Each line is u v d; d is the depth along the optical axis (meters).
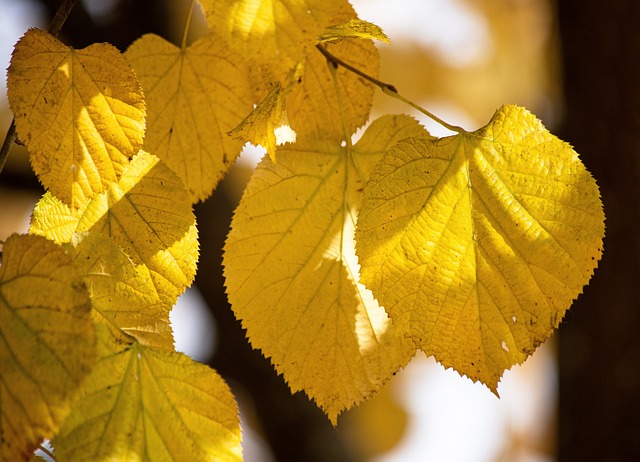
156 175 0.75
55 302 0.69
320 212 0.77
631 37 0.96
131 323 0.74
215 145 0.79
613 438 0.96
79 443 0.70
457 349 0.74
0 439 0.68
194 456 0.71
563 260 0.74
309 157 0.77
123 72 0.73
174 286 0.75
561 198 0.74
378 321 0.77
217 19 0.69
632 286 0.96
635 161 0.96
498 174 0.74
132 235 0.75
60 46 0.72
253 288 0.77
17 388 0.68
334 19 0.75
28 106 0.72
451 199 0.74
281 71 0.70
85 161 0.73
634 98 0.95
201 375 0.71
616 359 0.96
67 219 0.74
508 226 0.74
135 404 0.71
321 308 0.77
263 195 0.77
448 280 0.74
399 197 0.74
